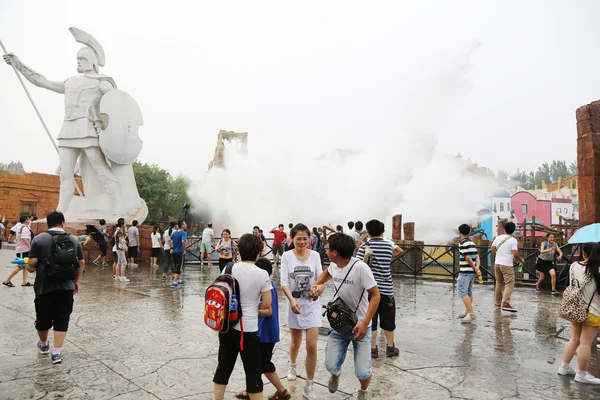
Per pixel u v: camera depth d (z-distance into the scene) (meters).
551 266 11.41
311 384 4.06
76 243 5.09
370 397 4.12
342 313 3.54
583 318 4.54
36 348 5.43
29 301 8.38
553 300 10.20
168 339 6.00
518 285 12.86
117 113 17.86
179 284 11.20
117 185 18.31
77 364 4.87
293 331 4.47
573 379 4.74
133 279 12.41
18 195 34.28
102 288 10.43
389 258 5.48
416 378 4.69
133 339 5.96
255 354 3.53
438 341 6.32
